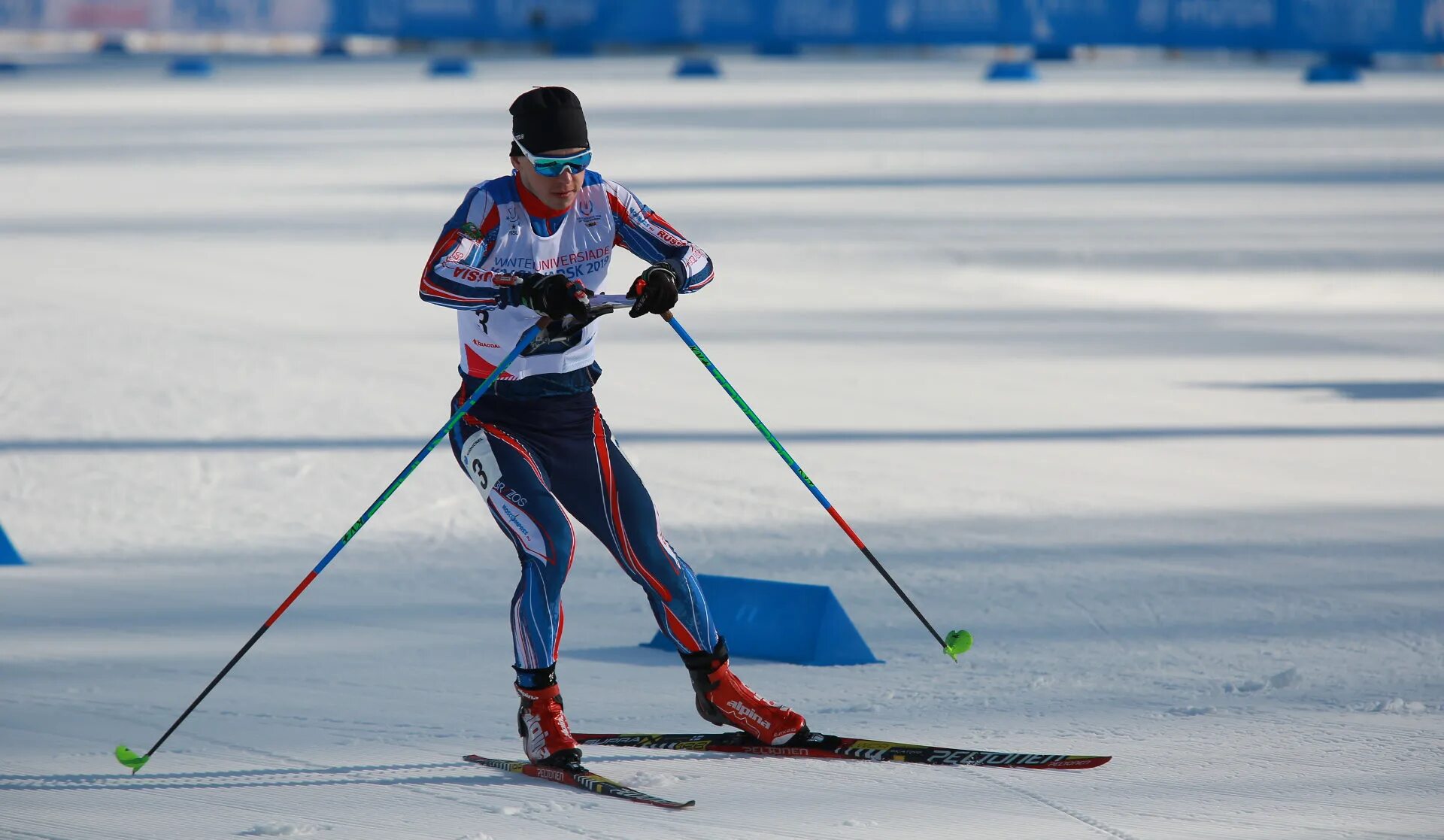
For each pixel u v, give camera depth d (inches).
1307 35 5285.4
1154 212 2206.0
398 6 5531.5
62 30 5403.5
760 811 489.1
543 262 541.3
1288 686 620.7
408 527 911.7
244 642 701.3
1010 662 663.1
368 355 1381.6
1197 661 658.8
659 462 1049.5
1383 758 528.7
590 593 792.3
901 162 2822.3
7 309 1587.1
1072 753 542.9
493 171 2731.3
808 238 1999.3
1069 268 1809.8
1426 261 1836.9
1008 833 465.4
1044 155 2940.5
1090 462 1042.1
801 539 873.5
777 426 1149.1
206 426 1144.2
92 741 569.9
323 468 1035.9
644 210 557.6
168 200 2422.5
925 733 569.9
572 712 609.9
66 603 762.8
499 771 535.8
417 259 1898.4
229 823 483.5
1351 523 900.0
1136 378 1299.2
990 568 814.5
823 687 633.0
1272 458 1054.4
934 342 1449.3
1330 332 1492.4
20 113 3890.3
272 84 4692.4
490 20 5654.5
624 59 5649.6
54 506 949.2
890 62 5590.6
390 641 703.1
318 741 570.3
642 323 1555.1
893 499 956.0
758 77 4896.7
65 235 2079.2
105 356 1376.7
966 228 2071.9
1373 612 730.2
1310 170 2696.9
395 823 482.3
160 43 6097.4
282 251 1953.7
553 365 540.1
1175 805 485.7
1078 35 5329.7
